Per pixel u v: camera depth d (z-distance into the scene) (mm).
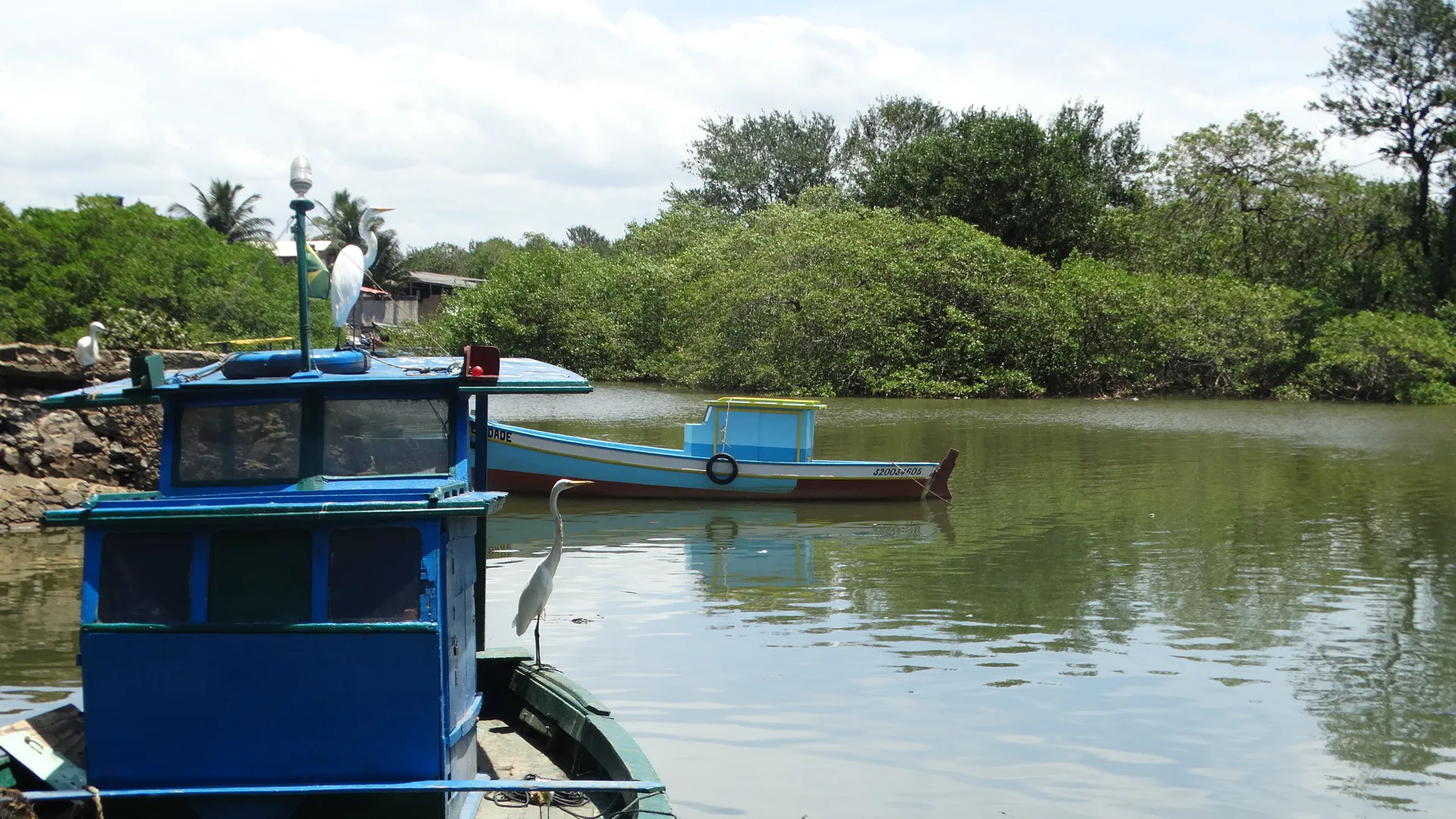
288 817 6352
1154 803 8352
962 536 18391
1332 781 8734
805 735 9602
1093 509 20859
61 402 6703
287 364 6977
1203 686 10852
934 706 10281
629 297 60594
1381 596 14219
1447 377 47344
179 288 40031
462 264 115000
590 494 22062
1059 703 10367
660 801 6129
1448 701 10391
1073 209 59375
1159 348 49062
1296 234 54875
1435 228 55219
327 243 8023
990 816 8156
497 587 14891
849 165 88375
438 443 7000
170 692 6316
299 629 6262
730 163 88062
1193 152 56062
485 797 7254
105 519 6188
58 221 40812
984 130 62219
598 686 10820
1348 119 53875
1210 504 21266
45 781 6480
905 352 47906
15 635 12555
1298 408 43094
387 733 6332
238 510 6191
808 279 49344
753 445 22688
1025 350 48094
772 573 15758
